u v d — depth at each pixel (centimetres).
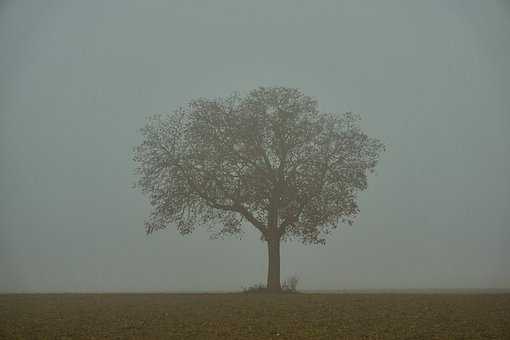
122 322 2430
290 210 4388
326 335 2112
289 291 4425
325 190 4438
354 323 2384
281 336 2094
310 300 3344
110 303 3284
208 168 4419
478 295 3897
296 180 4375
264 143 4484
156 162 4450
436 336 2088
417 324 2352
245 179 4356
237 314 2669
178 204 4388
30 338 2064
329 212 4400
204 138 4453
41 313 2764
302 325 2336
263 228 4488
